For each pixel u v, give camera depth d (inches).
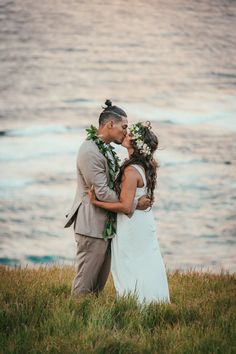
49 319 259.8
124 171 298.8
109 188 300.8
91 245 304.0
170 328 259.8
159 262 304.3
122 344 236.4
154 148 304.3
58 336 246.1
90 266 307.3
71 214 308.8
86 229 302.8
